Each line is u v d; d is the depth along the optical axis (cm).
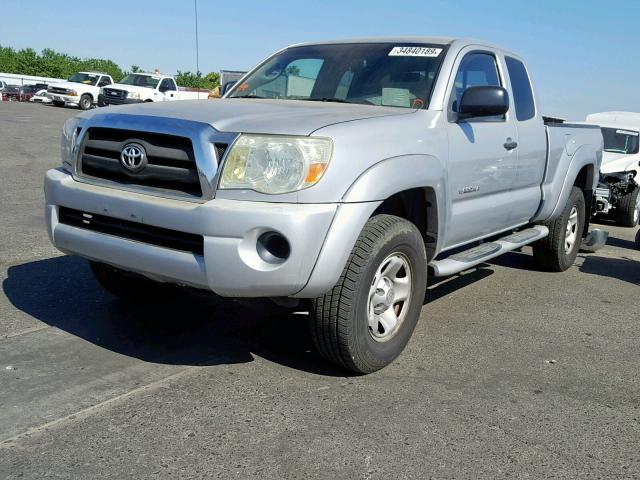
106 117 369
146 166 346
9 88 4450
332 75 475
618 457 303
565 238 654
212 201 323
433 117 414
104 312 458
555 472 287
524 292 587
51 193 384
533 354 429
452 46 463
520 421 332
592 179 693
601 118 1280
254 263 319
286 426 314
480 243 532
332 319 346
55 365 369
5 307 457
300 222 315
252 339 422
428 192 400
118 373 363
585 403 358
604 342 462
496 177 486
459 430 319
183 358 388
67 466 274
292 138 324
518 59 561
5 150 1402
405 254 379
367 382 368
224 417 320
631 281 657
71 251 381
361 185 336
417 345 433
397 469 283
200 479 269
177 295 495
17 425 303
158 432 304
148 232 344
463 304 537
